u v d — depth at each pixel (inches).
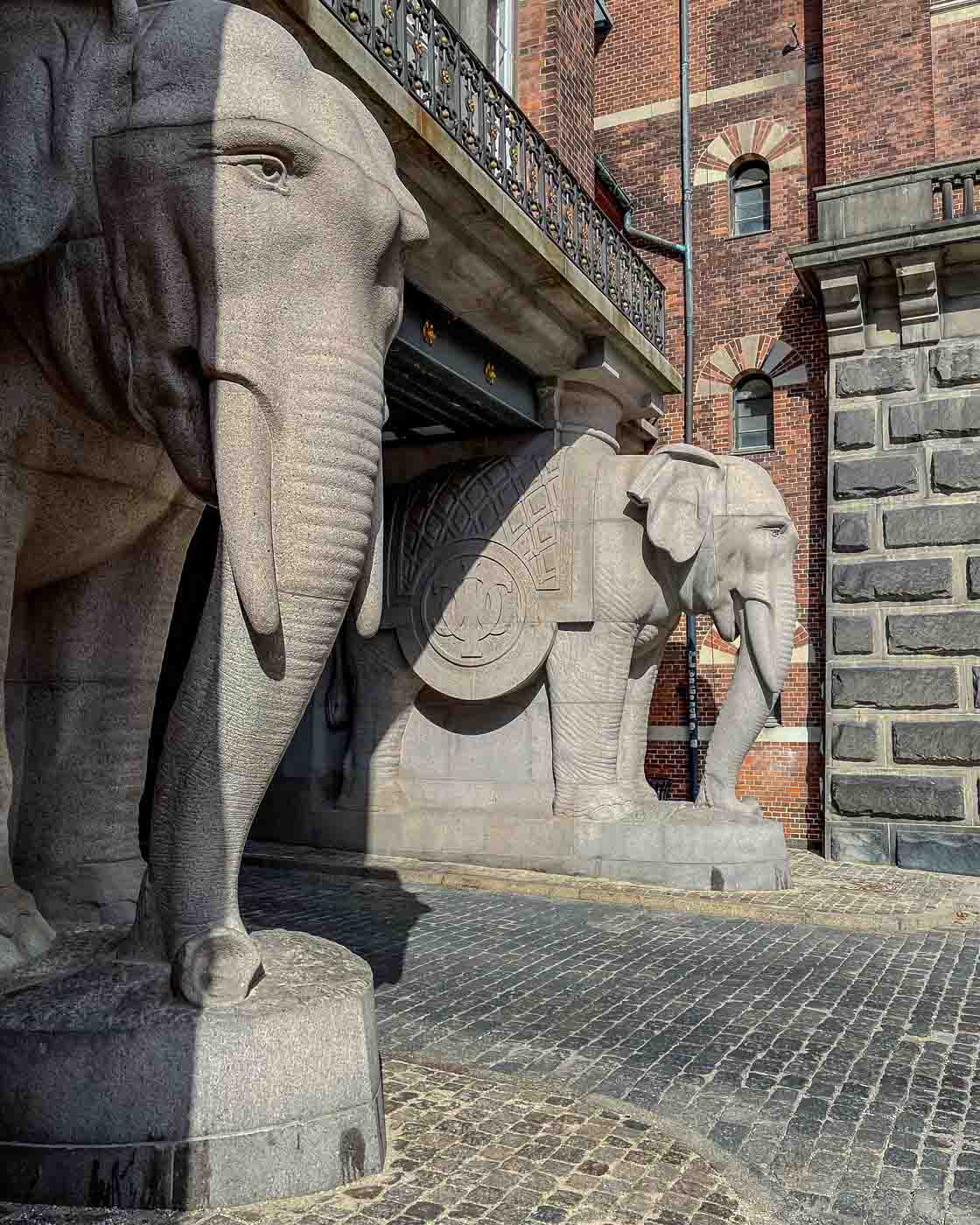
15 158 125.3
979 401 500.1
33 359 136.6
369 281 121.3
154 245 118.0
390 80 279.0
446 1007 227.0
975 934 323.9
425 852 433.4
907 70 581.9
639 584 409.1
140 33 124.1
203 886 126.5
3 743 146.1
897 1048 204.7
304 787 462.6
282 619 115.6
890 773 501.0
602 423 453.4
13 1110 116.5
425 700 450.6
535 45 485.1
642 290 480.7
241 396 114.4
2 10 128.7
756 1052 200.7
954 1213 136.3
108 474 150.2
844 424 525.3
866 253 507.2
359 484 117.8
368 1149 126.2
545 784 425.7
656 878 390.9
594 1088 178.1
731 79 654.5
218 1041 117.6
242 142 114.8
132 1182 114.5
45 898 159.0
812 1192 141.4
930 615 499.5
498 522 429.4
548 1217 118.1
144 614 169.3
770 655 399.5
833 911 346.0
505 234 345.1
